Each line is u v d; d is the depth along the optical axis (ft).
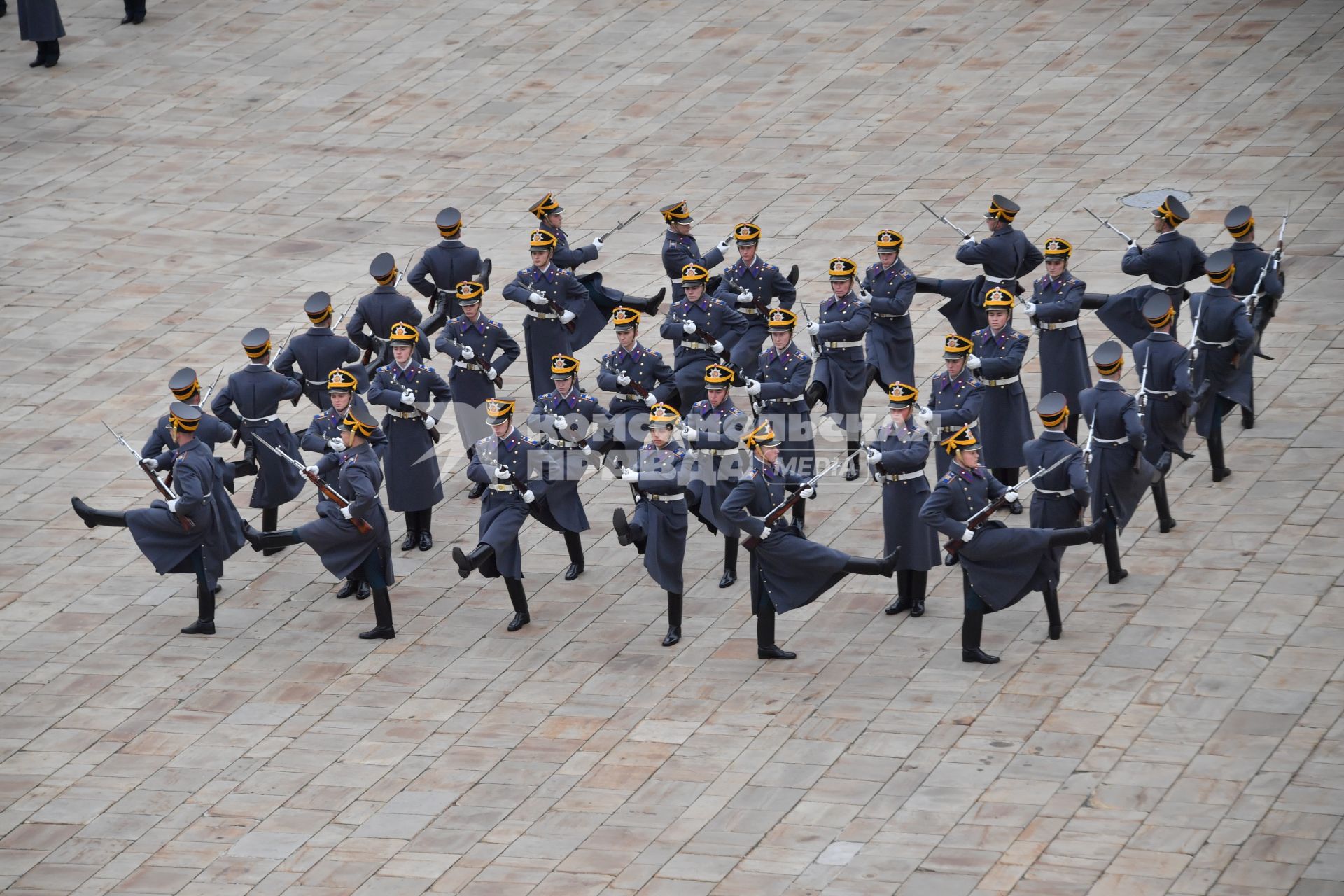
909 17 338.75
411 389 195.52
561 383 189.78
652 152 297.74
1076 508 174.91
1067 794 152.35
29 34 335.06
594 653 179.22
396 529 208.03
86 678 179.01
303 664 180.14
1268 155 277.44
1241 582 181.16
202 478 182.09
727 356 215.10
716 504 184.65
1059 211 266.57
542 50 337.31
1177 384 190.08
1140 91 302.45
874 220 269.23
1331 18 322.55
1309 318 233.14
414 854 150.82
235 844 153.38
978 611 170.30
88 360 245.24
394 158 302.25
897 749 160.15
